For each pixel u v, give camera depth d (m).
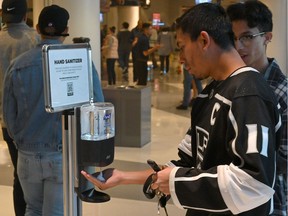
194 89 10.11
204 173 1.38
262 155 1.31
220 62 1.50
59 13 2.77
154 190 1.54
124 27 16.19
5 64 3.56
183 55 1.55
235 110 1.38
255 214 1.40
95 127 1.54
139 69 11.95
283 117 1.88
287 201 2.07
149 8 25.72
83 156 1.56
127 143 6.85
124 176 1.59
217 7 1.52
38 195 2.83
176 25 1.56
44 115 2.65
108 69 14.09
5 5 3.54
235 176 1.32
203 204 1.38
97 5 5.82
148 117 7.08
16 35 3.56
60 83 1.62
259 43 1.97
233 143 1.36
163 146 6.92
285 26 7.38
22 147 2.73
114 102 6.84
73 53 1.67
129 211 4.33
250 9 1.93
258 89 1.40
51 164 2.68
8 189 4.95
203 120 1.54
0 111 3.52
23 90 2.66
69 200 1.64
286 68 7.38
